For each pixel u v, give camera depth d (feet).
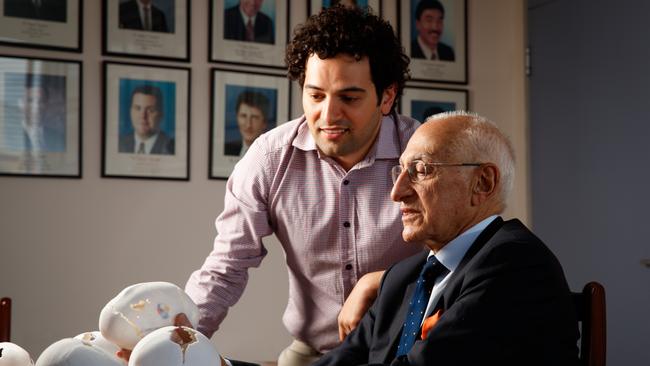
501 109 12.77
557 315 3.95
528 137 12.89
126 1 10.48
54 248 10.10
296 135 5.68
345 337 5.39
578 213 12.26
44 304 10.03
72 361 3.22
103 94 10.32
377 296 5.16
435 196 4.35
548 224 12.78
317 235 5.68
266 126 11.18
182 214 10.73
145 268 10.52
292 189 5.68
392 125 5.67
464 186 4.34
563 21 12.50
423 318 4.53
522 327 3.89
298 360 6.08
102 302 10.30
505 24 12.82
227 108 10.97
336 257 5.70
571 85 12.37
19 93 9.95
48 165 10.07
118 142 10.40
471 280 4.05
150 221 10.56
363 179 5.56
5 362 3.65
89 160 10.29
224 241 5.76
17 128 9.93
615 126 11.69
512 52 12.87
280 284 11.22
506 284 3.96
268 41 11.23
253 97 11.11
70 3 10.21
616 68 11.68
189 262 10.75
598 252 11.95
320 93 4.99
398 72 5.21
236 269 5.69
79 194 10.23
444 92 12.28
